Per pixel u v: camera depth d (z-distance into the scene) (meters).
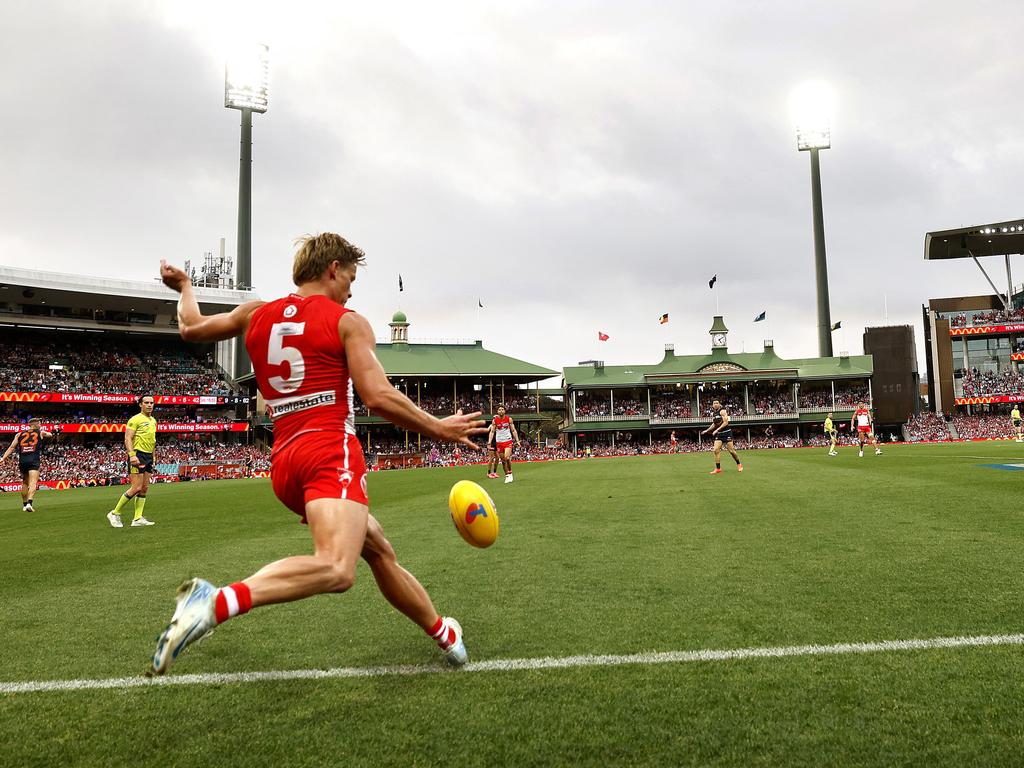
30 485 15.35
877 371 68.31
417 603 3.12
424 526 9.26
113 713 2.83
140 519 10.89
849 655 3.27
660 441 67.56
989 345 67.19
